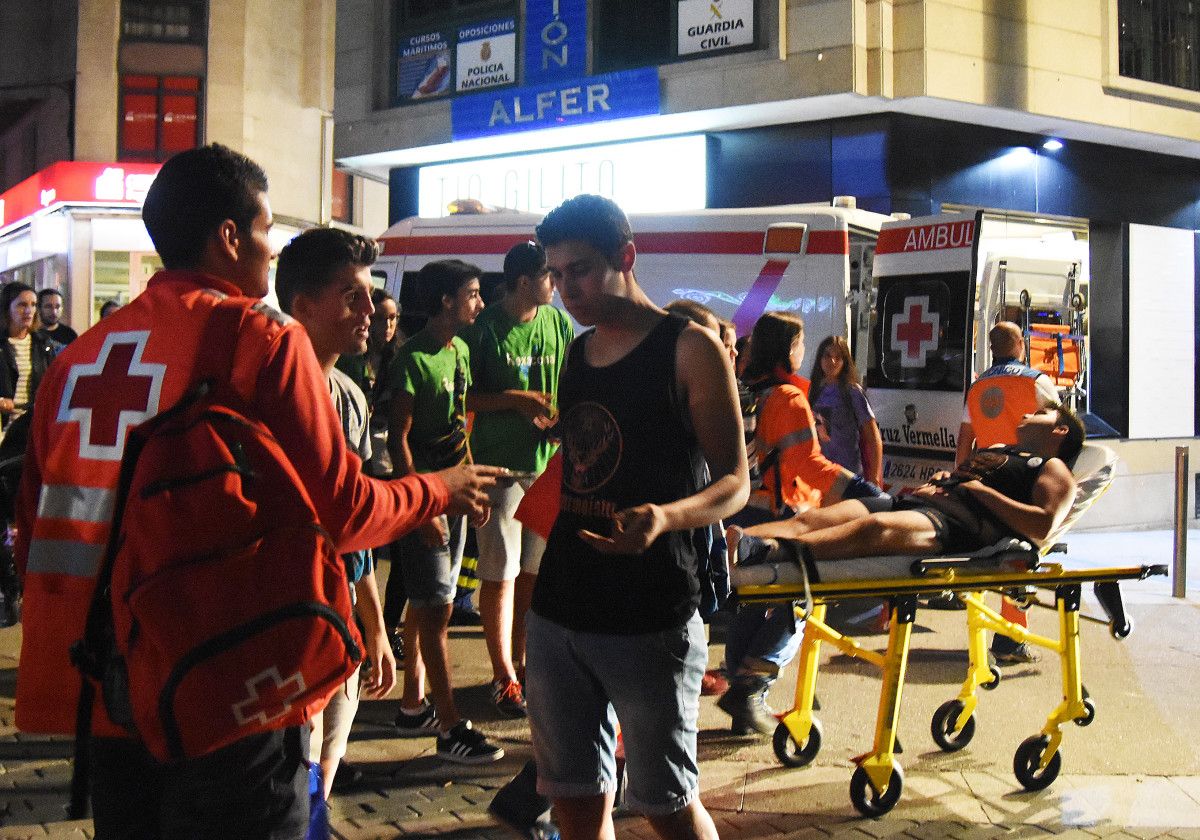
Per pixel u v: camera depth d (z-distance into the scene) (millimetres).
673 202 13359
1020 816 4074
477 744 4520
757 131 12844
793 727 4512
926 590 4066
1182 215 13844
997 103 11789
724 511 2486
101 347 2105
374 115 15141
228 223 2193
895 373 8250
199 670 1854
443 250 9570
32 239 24984
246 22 26062
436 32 14773
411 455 4773
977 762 4656
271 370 2021
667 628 2539
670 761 2574
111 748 2115
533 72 13914
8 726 4902
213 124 25859
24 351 7988
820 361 7312
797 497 5152
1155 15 13031
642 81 12727
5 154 29953
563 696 2645
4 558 6660
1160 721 5238
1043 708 5430
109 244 23875
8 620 6785
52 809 3984
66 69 25875
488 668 5961
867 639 6855
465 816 3992
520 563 5535
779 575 4086
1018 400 6852
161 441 1938
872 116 12070
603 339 2668
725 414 2529
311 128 27859
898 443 8203
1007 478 5141
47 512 2062
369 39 15211
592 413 2615
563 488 2682
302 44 27719
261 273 2273
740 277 8422
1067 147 13023
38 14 26828
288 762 2059
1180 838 3887
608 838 2709
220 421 1945
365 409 3650
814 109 12055
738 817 4043
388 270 9766
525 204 14539
